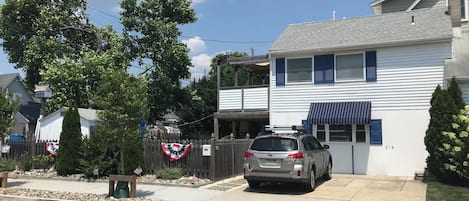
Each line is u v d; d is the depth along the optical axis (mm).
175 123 36938
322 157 14375
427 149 14867
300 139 12758
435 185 13875
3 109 14172
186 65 29016
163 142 16000
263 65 21922
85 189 13398
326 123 17328
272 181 12430
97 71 25391
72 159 16250
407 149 16562
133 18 27672
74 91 25875
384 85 17047
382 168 16906
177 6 28641
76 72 25156
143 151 16094
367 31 18438
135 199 11570
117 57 26891
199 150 15328
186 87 31453
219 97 21453
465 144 12891
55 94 25469
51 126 21031
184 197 11930
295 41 19250
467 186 13484
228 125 29031
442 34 16203
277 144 12531
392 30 17828
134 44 28219
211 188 13484
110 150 15750
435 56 16312
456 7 19641
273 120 18938
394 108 16844
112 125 11695
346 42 17766
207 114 31578
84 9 30344
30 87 29625
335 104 17672
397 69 16875
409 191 12852
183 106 30578
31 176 16031
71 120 16453
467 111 13562
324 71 18094
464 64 16344
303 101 18422
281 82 18891
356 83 17500
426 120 16328
